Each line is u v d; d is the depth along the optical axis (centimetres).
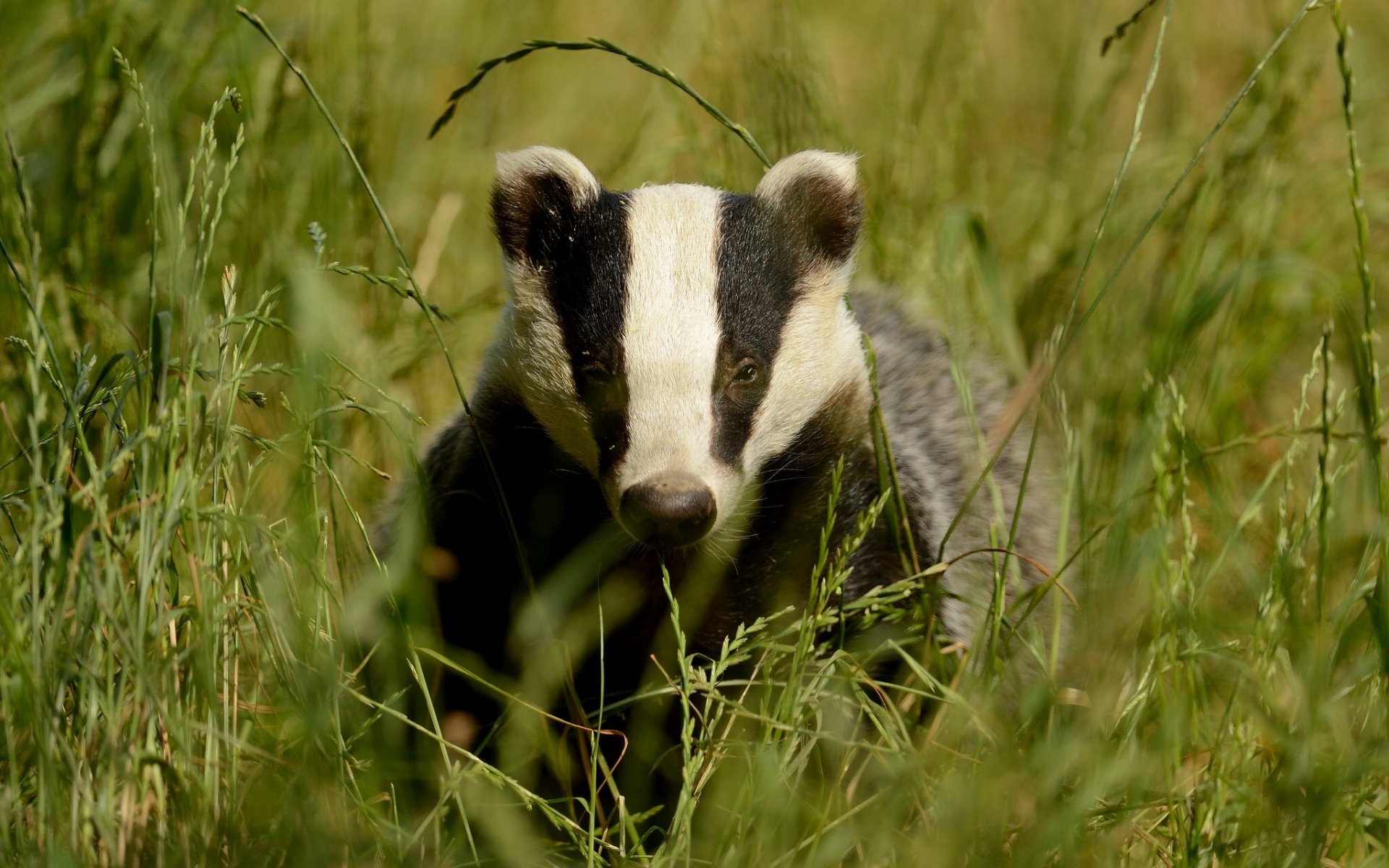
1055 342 898
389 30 1481
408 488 920
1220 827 711
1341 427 1078
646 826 892
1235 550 886
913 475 922
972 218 1034
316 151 1218
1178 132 1470
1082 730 749
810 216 893
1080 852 698
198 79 1227
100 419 988
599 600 812
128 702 683
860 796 838
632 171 1347
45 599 673
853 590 866
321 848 652
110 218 1152
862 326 1043
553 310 859
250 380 1110
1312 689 716
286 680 735
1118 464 1048
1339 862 757
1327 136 1385
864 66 1720
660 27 1809
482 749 801
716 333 828
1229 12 1727
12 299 1042
